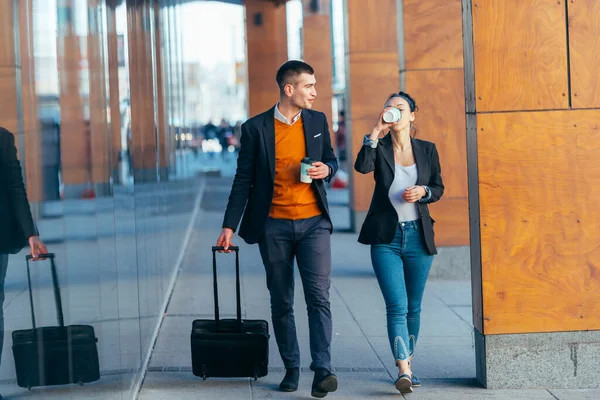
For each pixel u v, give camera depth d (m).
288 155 5.70
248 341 5.98
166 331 8.02
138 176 6.89
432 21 11.12
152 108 8.57
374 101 16.06
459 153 11.17
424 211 5.82
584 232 6.01
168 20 12.15
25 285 3.14
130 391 5.49
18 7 2.99
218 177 30.58
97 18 4.23
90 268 3.93
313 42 22.25
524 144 5.99
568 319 6.03
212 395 5.82
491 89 5.96
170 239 10.77
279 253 5.76
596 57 5.97
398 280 5.80
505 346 6.02
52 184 3.31
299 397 5.75
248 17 28.05
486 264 5.99
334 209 20.09
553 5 5.96
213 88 63.03
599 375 6.04
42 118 3.20
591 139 5.99
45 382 3.37
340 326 8.27
